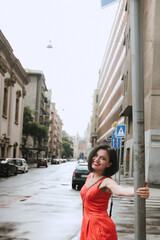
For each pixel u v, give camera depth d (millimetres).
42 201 11562
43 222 7645
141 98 3488
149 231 6855
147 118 19172
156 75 18516
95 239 2617
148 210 9992
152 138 18062
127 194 2518
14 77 43125
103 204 2734
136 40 3539
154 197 12641
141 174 3307
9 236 6176
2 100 38375
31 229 6859
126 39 26875
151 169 17734
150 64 19047
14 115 45125
